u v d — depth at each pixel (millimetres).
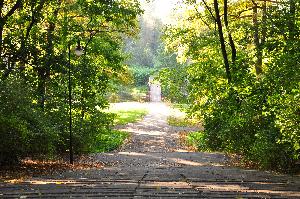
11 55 19344
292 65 11828
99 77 25578
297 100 11484
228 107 15766
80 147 20656
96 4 23672
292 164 13602
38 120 14281
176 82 25250
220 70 23531
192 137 33438
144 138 33500
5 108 13109
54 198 6848
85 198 6855
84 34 25172
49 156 16750
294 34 13883
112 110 54500
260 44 15812
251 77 14375
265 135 14562
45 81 20641
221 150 24078
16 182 9008
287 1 15859
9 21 20125
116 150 26406
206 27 27375
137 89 85125
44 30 23062
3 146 12852
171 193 7402
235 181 9406
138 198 6883
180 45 26031
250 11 25281
